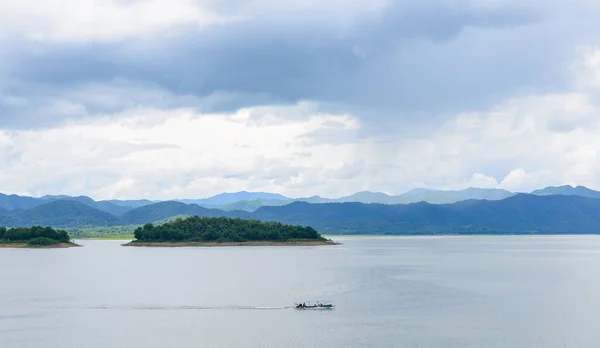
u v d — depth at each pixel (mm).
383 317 113125
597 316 113188
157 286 162500
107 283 170500
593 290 150625
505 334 98438
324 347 91000
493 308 122625
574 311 118625
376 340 94875
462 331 100625
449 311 119125
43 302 132750
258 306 126500
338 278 182625
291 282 171250
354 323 107625
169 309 123062
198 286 162000
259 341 95000
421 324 106312
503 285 162250
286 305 127562
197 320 111438
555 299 134750
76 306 127250
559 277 184375
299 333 99875
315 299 135750
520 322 107625
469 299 135250
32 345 94000
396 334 98688
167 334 100000
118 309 123500
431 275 192250
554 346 91125
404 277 185500
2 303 131750
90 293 147375
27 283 171125
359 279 179375
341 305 127375
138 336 98875
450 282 170125
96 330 103438
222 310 121875
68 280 179625
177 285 164750
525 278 181500
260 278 184000
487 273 199500
